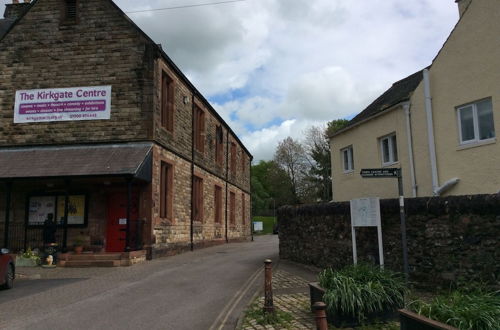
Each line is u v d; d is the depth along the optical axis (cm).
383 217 988
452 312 512
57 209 1684
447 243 848
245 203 3691
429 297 828
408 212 926
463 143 1134
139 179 1543
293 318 730
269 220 7250
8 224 1533
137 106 1670
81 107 1698
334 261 1188
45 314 810
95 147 1661
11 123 1720
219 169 2741
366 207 914
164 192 1798
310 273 1223
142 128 1655
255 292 970
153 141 1647
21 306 881
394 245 955
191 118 2155
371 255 1021
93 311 826
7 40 1775
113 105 1684
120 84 1694
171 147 1847
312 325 688
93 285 1105
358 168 1597
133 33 1717
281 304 834
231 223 3105
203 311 812
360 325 661
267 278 759
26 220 1683
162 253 1703
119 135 1662
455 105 1155
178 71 1914
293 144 6638
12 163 1593
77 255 1482
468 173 1108
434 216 877
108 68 1709
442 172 1186
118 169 1478
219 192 2781
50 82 1730
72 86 1716
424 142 1245
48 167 1541
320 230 1284
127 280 1167
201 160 2316
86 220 1653
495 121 1041
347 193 1678
